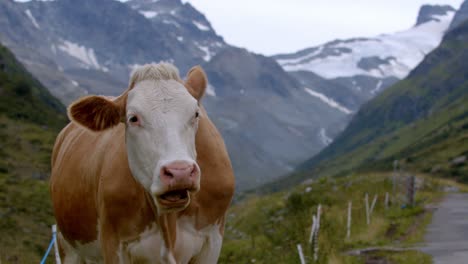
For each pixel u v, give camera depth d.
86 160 7.96
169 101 6.27
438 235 22.83
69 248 9.12
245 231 33.72
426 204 36.53
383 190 40.41
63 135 9.98
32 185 49.22
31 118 94.19
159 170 5.84
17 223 31.62
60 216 8.56
